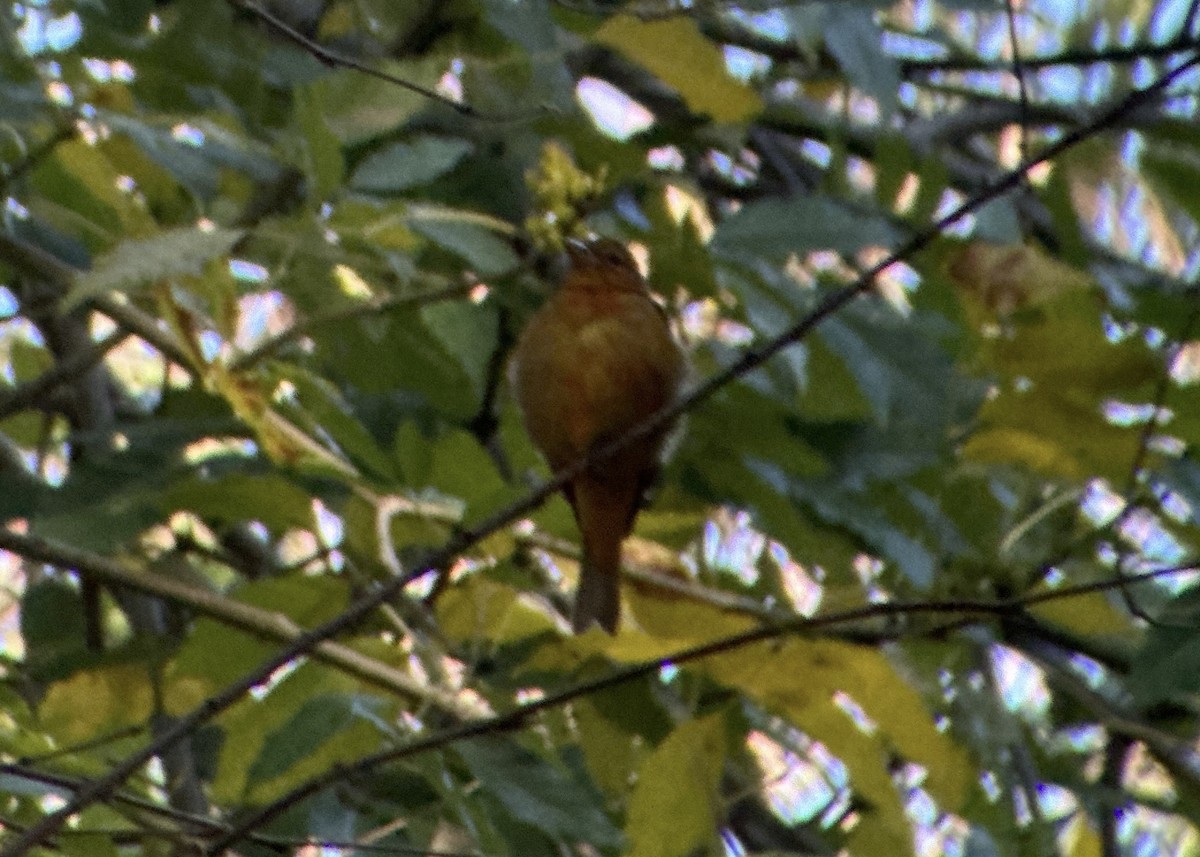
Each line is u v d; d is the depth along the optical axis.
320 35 10.73
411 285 9.02
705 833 8.63
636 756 9.77
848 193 11.16
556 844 9.73
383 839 9.71
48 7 9.48
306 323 8.38
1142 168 10.65
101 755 9.57
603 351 9.80
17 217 10.15
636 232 10.14
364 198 8.15
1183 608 8.71
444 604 9.26
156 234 7.46
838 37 9.87
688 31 9.05
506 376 10.67
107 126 8.45
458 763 9.29
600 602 9.70
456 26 10.44
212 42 9.54
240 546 11.95
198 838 8.38
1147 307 9.94
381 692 8.73
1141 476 9.93
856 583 10.14
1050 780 11.19
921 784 10.02
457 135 10.05
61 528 8.85
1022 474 10.12
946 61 13.53
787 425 10.03
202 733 11.42
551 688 9.89
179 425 9.52
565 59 11.23
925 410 9.24
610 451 8.18
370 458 8.84
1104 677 12.62
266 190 8.88
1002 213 10.35
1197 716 11.60
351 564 9.09
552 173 8.98
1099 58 13.20
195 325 8.09
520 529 9.90
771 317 9.14
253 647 9.20
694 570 10.65
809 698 9.32
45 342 11.81
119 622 12.95
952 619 10.04
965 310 9.86
